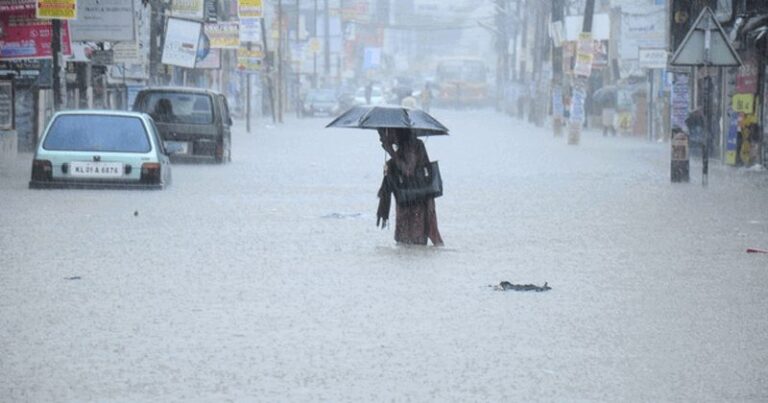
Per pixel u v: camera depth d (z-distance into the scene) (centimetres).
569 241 3416
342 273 2758
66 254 3019
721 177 6309
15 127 6969
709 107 5497
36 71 7019
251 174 5981
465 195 4938
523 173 6353
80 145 4775
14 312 2236
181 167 6400
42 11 5816
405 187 3284
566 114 14738
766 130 7075
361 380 1742
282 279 2658
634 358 1900
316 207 4322
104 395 1644
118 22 7519
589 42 10338
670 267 2916
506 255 3105
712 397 1664
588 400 1644
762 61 7119
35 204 4200
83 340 1992
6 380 1720
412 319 2208
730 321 2214
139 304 2330
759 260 3052
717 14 8038
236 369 1800
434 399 1642
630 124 12950
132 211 4050
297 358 1877
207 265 2861
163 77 10538
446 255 3095
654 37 11469
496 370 1812
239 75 17162
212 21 10794
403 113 3250
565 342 2017
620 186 5494
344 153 8175
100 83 8544
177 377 1748
